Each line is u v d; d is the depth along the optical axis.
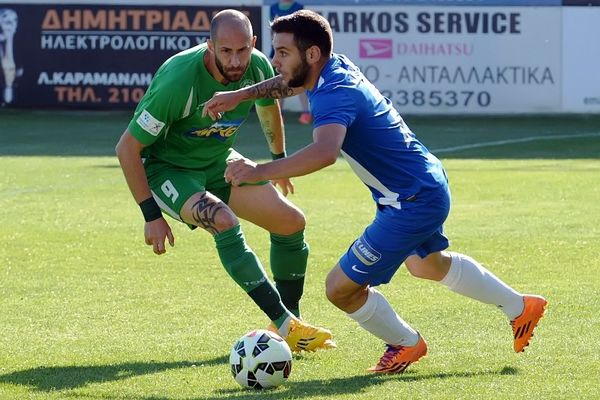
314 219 32.22
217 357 17.02
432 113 63.81
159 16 63.00
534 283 22.97
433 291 22.16
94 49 63.19
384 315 15.82
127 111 63.72
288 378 15.48
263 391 14.94
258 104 18.69
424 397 14.40
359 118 15.03
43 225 30.92
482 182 39.91
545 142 53.06
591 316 19.67
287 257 18.52
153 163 18.25
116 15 62.94
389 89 63.53
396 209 15.45
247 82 17.78
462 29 63.22
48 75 63.31
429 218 15.45
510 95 63.72
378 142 15.22
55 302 21.31
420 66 63.31
